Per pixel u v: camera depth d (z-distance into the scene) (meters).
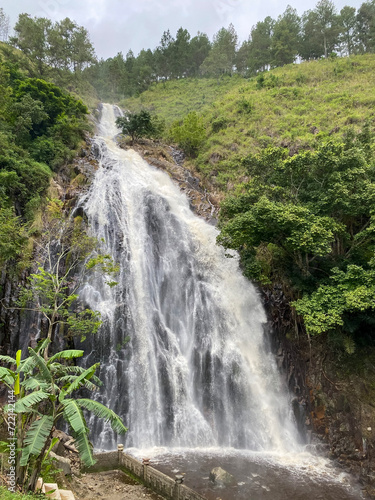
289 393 20.64
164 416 19.12
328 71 55.69
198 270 25.81
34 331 20.05
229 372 20.92
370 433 16.34
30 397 8.84
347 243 21.05
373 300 16.22
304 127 38.84
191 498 11.76
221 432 19.06
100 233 26.11
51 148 31.92
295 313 21.67
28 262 18.75
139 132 42.06
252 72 75.31
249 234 19.83
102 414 9.28
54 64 60.66
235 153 38.00
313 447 18.20
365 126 24.45
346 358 19.11
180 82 79.06
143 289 23.67
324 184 20.41
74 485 12.76
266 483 14.53
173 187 34.50
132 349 20.64
